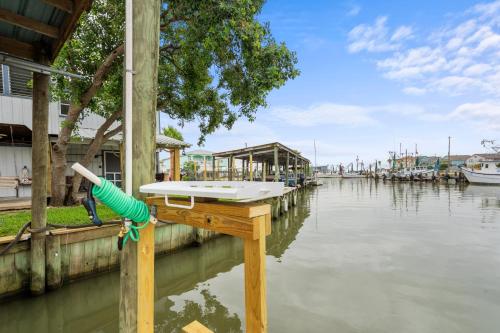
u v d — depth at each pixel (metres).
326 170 122.88
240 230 1.38
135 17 1.66
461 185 40.50
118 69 8.12
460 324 4.24
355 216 14.77
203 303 5.01
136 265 1.62
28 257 4.89
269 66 6.90
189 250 7.71
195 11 6.07
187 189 1.43
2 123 9.73
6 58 3.51
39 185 4.83
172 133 28.59
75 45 7.50
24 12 3.48
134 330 1.61
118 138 11.57
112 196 1.44
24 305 4.69
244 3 5.96
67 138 8.45
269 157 27.00
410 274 6.30
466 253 7.91
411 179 51.44
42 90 4.72
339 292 5.36
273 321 4.32
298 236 10.25
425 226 11.91
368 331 4.07
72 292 5.22
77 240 5.48
